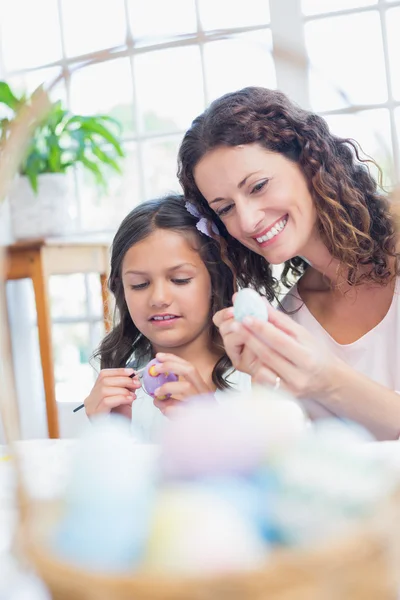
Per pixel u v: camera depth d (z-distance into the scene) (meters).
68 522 0.30
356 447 0.40
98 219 2.52
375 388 0.84
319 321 1.20
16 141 0.41
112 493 0.31
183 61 2.06
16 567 0.38
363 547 0.27
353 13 1.77
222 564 0.26
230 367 1.12
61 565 0.27
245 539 0.28
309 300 1.23
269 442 0.36
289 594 0.26
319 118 1.07
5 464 0.68
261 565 0.26
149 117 3.32
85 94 2.29
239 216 0.97
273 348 0.74
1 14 2.26
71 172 2.30
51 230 1.96
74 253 1.85
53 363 1.77
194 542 0.27
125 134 2.22
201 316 1.09
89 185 2.47
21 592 0.37
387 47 1.76
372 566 0.28
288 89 1.52
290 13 1.81
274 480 0.32
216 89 2.04
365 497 0.31
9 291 2.21
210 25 1.99
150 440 1.01
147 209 1.11
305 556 0.26
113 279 1.18
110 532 0.28
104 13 2.15
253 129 0.95
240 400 0.42
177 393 0.91
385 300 1.15
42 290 1.73
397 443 0.64
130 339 1.22
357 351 1.14
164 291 1.05
